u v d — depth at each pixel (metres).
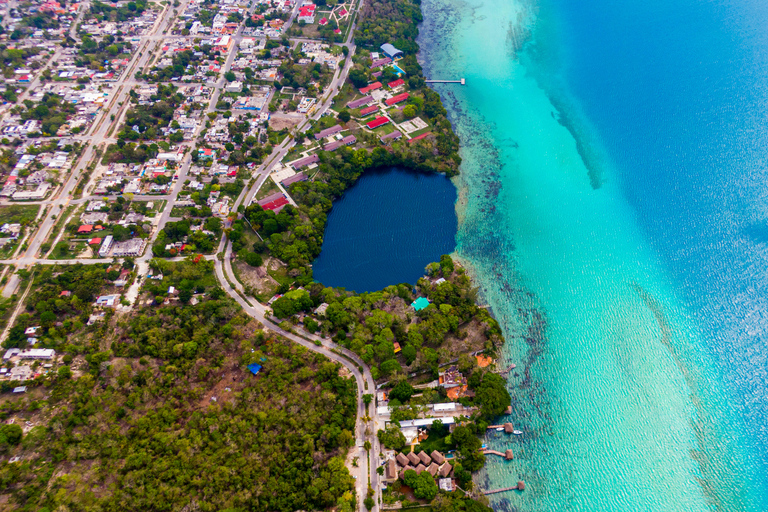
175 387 166.25
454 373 178.25
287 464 146.88
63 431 154.75
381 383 174.12
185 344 177.12
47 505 138.00
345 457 154.75
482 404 167.88
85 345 180.88
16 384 168.88
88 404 159.88
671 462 163.62
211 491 139.88
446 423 165.12
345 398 164.00
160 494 138.50
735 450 166.00
